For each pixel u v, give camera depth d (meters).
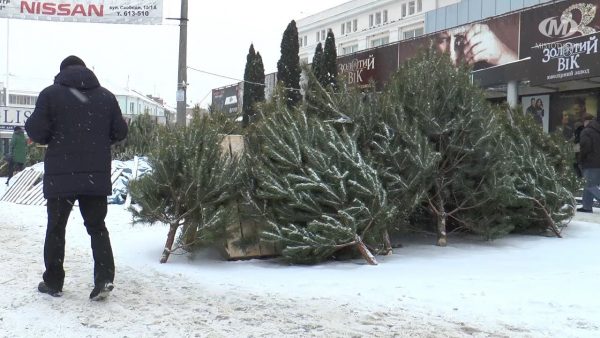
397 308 4.69
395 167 6.82
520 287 5.26
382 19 42.09
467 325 4.27
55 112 4.61
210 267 6.27
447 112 7.15
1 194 14.77
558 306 4.68
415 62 7.59
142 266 6.27
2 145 29.72
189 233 6.53
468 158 7.20
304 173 6.32
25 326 4.22
